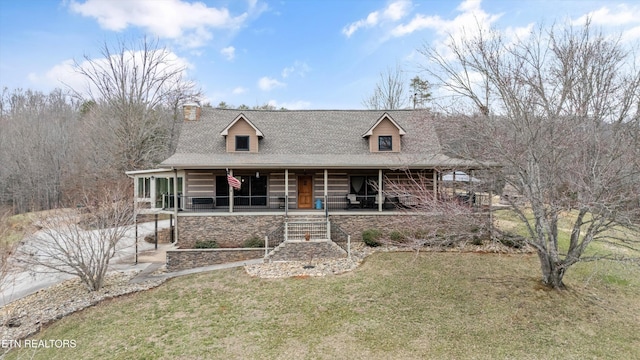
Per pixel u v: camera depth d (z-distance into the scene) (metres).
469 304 9.16
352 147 18.31
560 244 14.25
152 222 23.53
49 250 11.30
